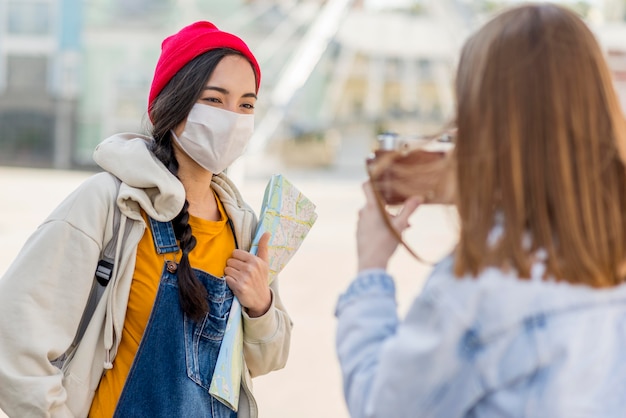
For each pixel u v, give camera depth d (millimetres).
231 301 2174
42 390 1938
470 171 1366
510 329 1307
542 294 1312
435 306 1332
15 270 2020
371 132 31109
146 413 2008
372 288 1477
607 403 1304
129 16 30844
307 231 2344
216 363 2100
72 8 30672
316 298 7914
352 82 31578
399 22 30234
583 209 1320
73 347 2125
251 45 30125
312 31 24578
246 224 2281
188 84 2168
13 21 30750
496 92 1359
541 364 1299
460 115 1399
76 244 2027
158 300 2049
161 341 2037
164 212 2092
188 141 2178
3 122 30812
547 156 1331
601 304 1326
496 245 1331
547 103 1335
